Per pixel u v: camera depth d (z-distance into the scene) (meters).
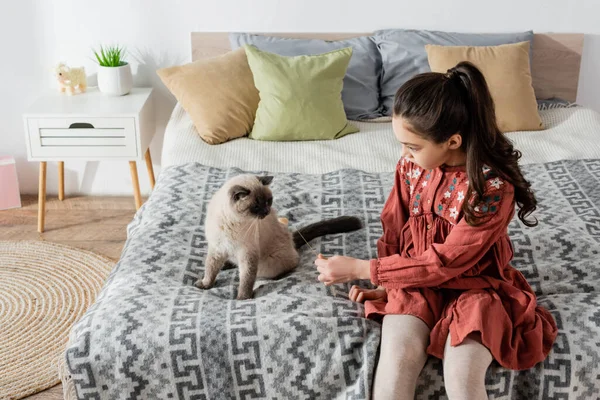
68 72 3.18
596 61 3.40
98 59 3.21
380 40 3.24
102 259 2.99
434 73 1.62
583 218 2.24
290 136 2.92
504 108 2.98
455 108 1.56
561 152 2.76
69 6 3.24
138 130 3.05
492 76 3.01
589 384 1.67
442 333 1.62
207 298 1.86
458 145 1.62
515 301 1.69
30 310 2.66
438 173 1.72
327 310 1.80
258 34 3.29
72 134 3.05
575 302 1.83
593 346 1.67
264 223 1.92
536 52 3.32
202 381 1.70
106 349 1.69
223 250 1.92
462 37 3.22
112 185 3.55
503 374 1.64
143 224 2.27
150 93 3.29
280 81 2.92
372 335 1.70
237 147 2.86
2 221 3.30
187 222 2.25
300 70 2.94
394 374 1.56
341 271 1.74
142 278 1.94
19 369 2.34
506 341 1.63
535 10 3.30
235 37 3.24
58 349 2.44
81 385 1.70
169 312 1.77
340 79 3.01
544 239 2.10
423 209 1.78
